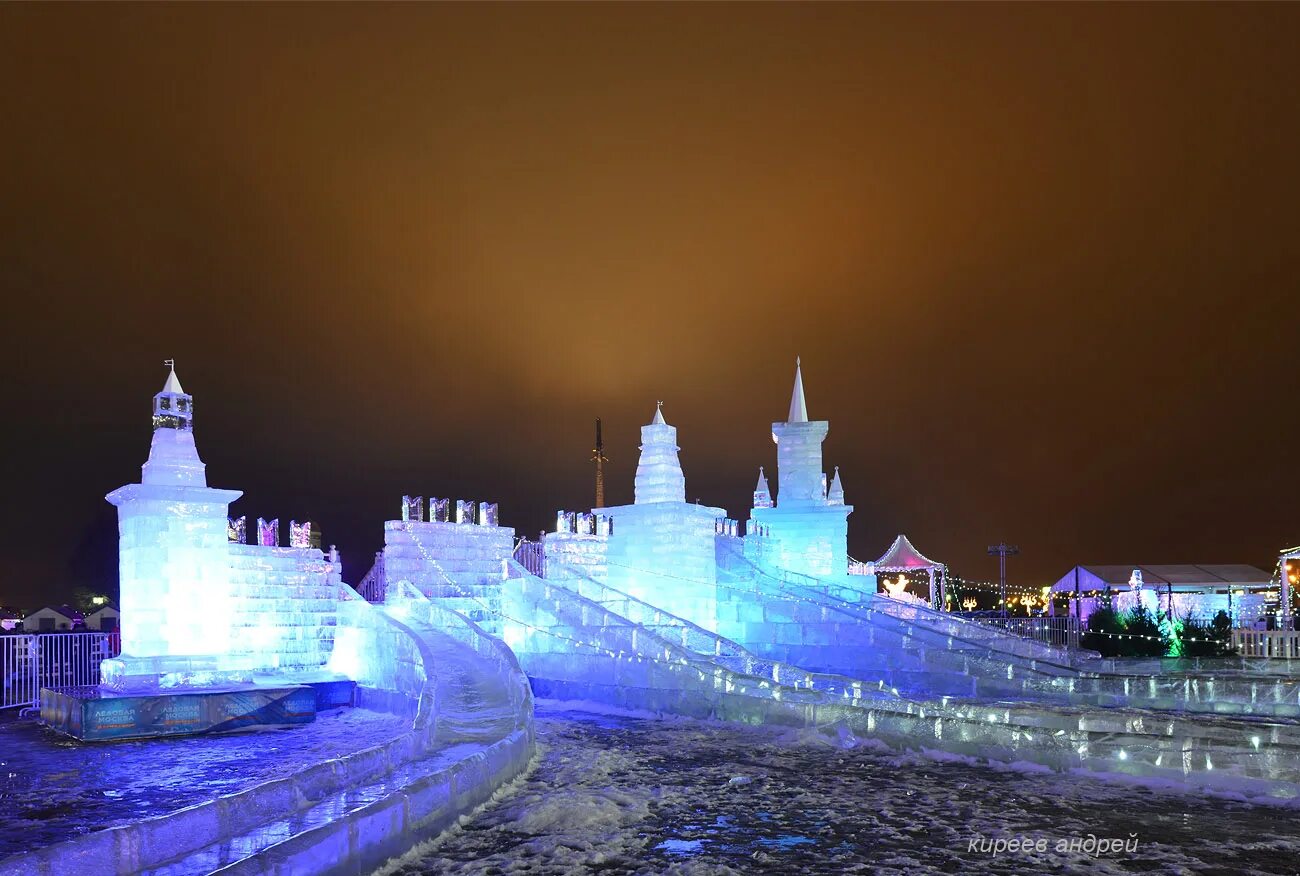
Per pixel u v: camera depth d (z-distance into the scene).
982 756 12.61
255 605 20.59
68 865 6.73
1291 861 8.06
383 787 8.84
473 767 10.02
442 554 24.33
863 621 23.66
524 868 8.01
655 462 26.06
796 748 13.77
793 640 24.59
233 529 20.48
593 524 28.31
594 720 16.88
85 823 10.19
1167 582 39.66
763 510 34.03
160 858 7.37
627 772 12.01
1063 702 20.19
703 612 25.39
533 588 22.39
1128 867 7.92
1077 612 40.22
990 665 21.42
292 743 15.00
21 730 16.69
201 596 18.38
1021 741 12.31
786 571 31.39
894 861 8.12
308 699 17.03
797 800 10.38
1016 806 10.07
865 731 14.12
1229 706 18.72
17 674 19.44
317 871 7.05
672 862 8.13
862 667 23.33
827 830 9.12
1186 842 8.65
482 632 19.03
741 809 9.98
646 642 18.81
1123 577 41.31
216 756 13.96
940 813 9.78
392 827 8.16
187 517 18.42
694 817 9.65
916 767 12.27
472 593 24.27
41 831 9.87
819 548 33.41
